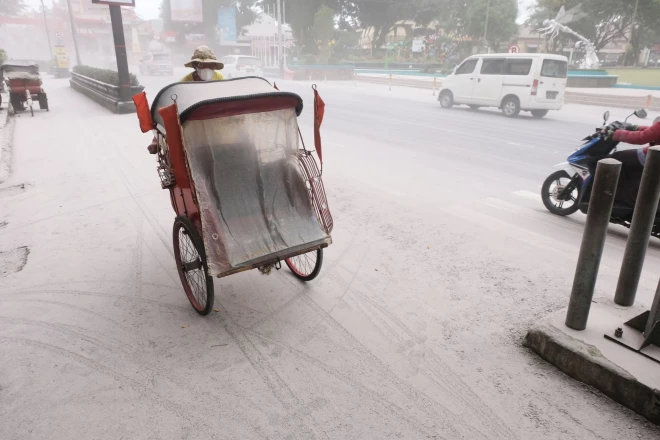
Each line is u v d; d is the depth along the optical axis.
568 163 5.53
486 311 3.69
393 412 2.66
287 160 3.55
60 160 8.93
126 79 15.47
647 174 3.05
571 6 35.88
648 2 34.66
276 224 3.47
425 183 7.40
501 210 6.11
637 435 2.48
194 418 2.63
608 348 2.88
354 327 3.50
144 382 2.92
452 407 2.70
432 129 12.80
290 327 3.51
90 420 2.62
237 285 4.17
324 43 41.34
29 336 3.41
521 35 52.78
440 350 3.21
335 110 16.94
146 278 4.30
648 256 4.69
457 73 17.44
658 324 2.79
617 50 57.69
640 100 19.09
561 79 15.46
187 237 3.78
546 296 3.89
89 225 5.62
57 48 37.66
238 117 3.29
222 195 3.33
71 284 4.19
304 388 2.86
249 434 2.51
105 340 3.36
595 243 2.83
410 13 45.22
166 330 3.49
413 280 4.20
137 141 10.83
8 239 5.22
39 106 17.02
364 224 5.60
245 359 3.14
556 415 2.63
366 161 8.95
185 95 3.43
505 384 2.87
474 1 35.91
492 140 11.19
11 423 2.60
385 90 27.30
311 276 4.09
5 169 8.27
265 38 49.78
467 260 4.60
